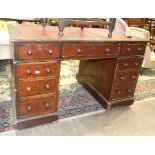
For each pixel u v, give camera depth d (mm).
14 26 2439
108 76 2674
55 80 2143
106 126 2422
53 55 2010
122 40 2381
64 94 2998
